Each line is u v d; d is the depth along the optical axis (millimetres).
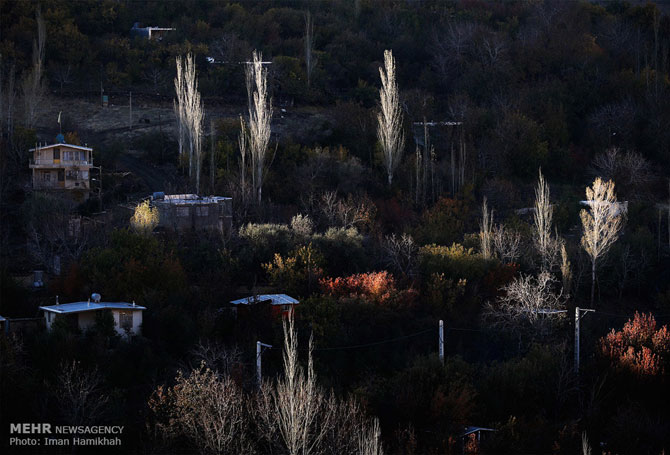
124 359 54719
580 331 66812
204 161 100250
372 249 79812
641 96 129125
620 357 57156
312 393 40000
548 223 81250
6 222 83438
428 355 57844
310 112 130625
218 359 54938
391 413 50406
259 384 45531
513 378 55250
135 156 106688
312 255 72750
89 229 77812
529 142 112312
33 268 73188
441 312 69500
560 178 113000
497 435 47656
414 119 121562
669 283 80500
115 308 58812
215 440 39156
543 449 47469
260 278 74375
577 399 55969
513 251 78312
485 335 65688
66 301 64688
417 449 46719
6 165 92062
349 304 65375
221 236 76125
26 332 58094
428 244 83438
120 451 42688
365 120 115500
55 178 90062
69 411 44438
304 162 101250
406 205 94562
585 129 124812
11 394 45719
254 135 94250
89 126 117375
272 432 39406
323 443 39094
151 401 43625
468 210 93688
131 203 87750
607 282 79938
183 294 65688
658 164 115125
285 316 62812
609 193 78875
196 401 41594
